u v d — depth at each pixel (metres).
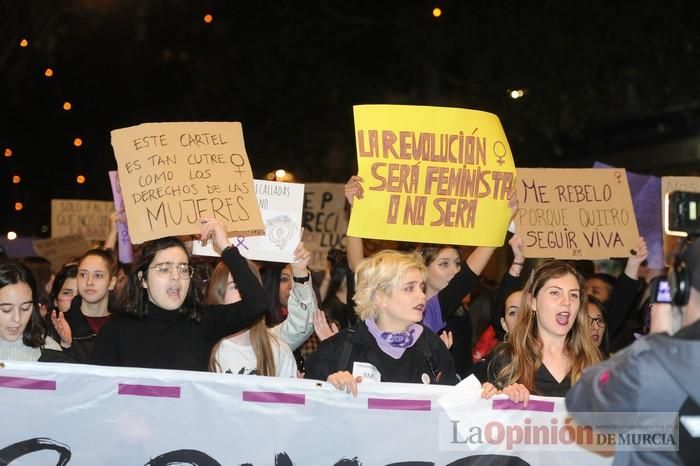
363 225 11.11
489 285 19.17
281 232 11.34
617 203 13.23
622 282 12.84
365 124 11.20
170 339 9.60
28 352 9.77
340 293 15.13
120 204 13.08
